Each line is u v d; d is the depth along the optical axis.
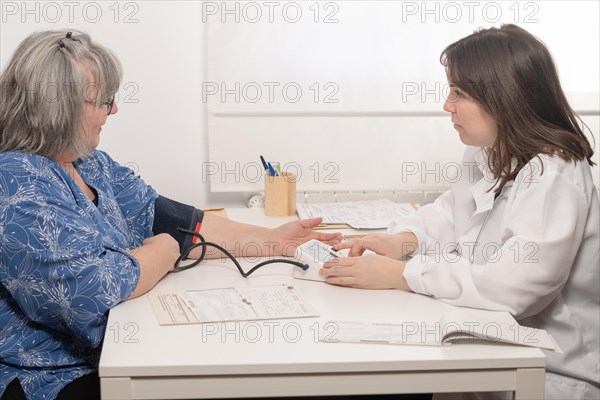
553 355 1.39
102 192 1.53
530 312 1.37
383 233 1.72
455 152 2.26
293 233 1.65
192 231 1.63
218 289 1.38
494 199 1.52
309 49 2.15
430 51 2.17
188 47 2.18
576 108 2.23
